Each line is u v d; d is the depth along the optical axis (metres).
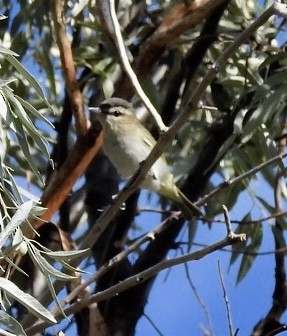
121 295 10.29
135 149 12.23
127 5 12.05
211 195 8.57
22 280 10.19
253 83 11.53
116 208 8.07
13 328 5.79
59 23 9.91
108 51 11.19
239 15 11.91
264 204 11.41
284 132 11.41
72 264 8.31
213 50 12.17
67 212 11.07
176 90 11.04
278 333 8.26
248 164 11.37
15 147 11.73
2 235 5.96
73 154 9.91
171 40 10.46
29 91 12.23
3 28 11.31
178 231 10.43
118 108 12.23
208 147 11.11
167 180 11.12
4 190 6.30
